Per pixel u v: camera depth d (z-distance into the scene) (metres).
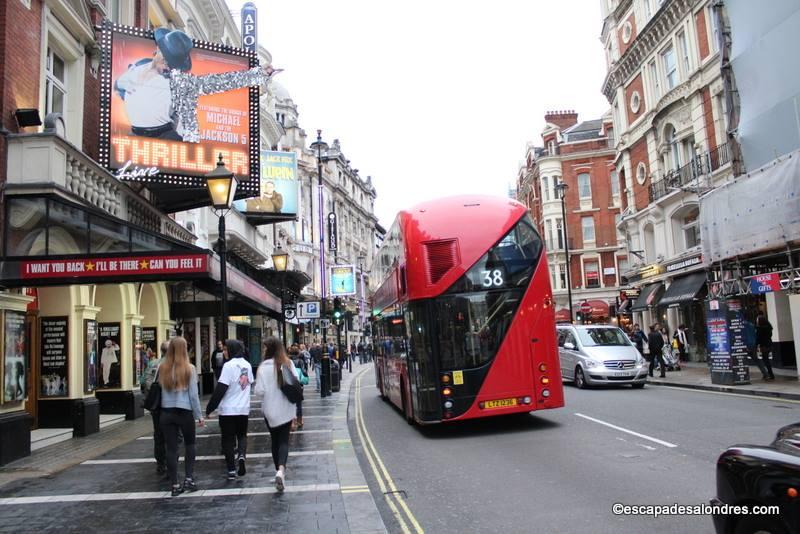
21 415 9.68
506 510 6.07
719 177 22.33
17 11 10.62
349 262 72.62
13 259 9.65
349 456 9.10
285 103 59.34
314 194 60.50
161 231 16.53
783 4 15.41
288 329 41.50
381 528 5.52
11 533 5.65
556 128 55.12
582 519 5.61
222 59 15.70
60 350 12.28
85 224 10.35
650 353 20.20
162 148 14.48
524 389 10.48
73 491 7.30
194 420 7.20
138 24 17.23
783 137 15.55
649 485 6.62
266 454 9.43
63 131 10.91
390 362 15.16
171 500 6.69
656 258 28.00
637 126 29.80
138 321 15.44
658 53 27.20
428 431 11.73
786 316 20.03
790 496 3.42
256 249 26.72
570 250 51.94
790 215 13.34
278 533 5.43
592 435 9.87
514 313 10.66
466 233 10.88
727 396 14.31
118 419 14.11
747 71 16.86
